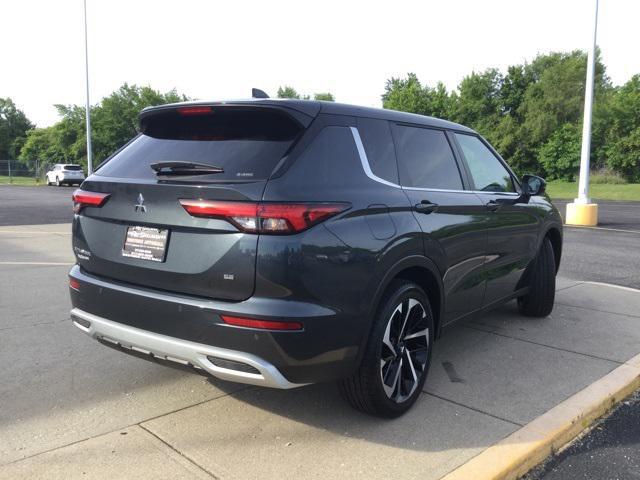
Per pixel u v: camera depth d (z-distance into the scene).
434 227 3.58
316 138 3.04
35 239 10.56
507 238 4.59
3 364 4.11
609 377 4.03
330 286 2.84
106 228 3.28
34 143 66.12
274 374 2.76
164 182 2.99
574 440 3.30
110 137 55.00
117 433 3.12
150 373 3.98
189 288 2.89
